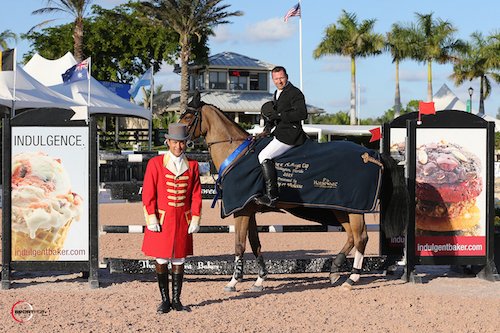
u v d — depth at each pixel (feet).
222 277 30.01
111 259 28.35
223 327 20.70
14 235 27.02
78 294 25.68
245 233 26.63
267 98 191.52
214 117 27.61
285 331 20.38
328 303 24.44
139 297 25.17
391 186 27.40
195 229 22.67
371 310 23.34
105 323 21.09
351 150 27.09
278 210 27.96
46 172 27.17
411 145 28.94
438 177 29.25
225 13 145.69
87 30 171.94
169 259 22.84
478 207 29.45
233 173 26.27
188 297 25.27
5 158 27.02
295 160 26.48
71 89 103.19
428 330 20.66
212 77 190.90
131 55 175.63
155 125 181.37
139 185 49.88
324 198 26.58
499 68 197.47
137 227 30.76
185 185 22.62
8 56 61.52
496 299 25.45
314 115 206.80
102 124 162.09
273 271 28.53
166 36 174.81
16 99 83.87
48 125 27.17
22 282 28.19
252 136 27.32
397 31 199.82
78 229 27.14
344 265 29.22
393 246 30.76
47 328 20.42
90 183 27.14
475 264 29.40
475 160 29.48
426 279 29.66
